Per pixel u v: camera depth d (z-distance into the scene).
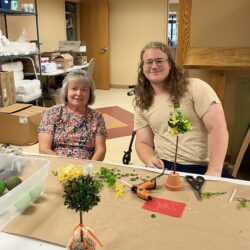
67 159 1.55
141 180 1.29
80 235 0.85
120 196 1.17
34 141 3.71
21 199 1.06
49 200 1.15
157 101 1.74
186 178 1.31
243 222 1.00
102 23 7.05
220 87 2.52
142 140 1.87
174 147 1.74
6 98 3.95
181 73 1.72
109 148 3.70
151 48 1.67
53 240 0.92
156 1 6.79
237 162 2.45
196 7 2.62
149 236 0.93
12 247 0.90
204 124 1.71
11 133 3.66
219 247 0.89
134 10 6.98
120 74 7.49
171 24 7.05
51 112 2.04
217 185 1.25
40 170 1.17
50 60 5.46
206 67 2.18
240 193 1.18
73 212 1.06
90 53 7.33
